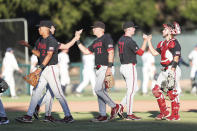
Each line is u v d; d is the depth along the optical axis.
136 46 33.38
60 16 75.69
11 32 67.12
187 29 100.62
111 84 33.00
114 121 33.69
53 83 32.25
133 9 81.38
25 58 67.31
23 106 49.56
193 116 36.88
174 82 33.19
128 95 33.91
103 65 32.94
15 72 67.94
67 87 72.50
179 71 33.81
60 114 39.47
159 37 94.94
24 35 66.62
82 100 57.69
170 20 91.88
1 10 75.56
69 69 72.56
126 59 33.66
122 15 81.75
